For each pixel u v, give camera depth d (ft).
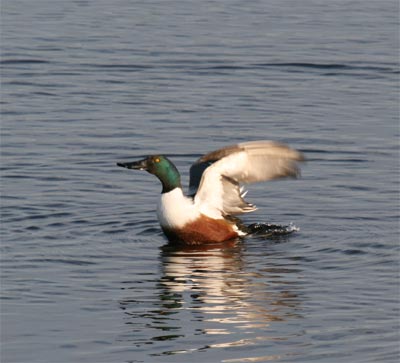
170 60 83.76
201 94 74.33
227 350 34.19
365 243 46.16
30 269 42.52
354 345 34.50
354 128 66.08
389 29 95.96
